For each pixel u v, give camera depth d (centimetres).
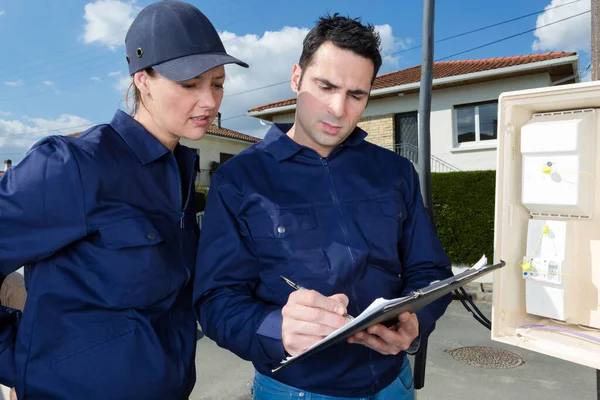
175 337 133
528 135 148
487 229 831
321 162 142
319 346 93
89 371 116
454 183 856
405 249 153
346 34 126
